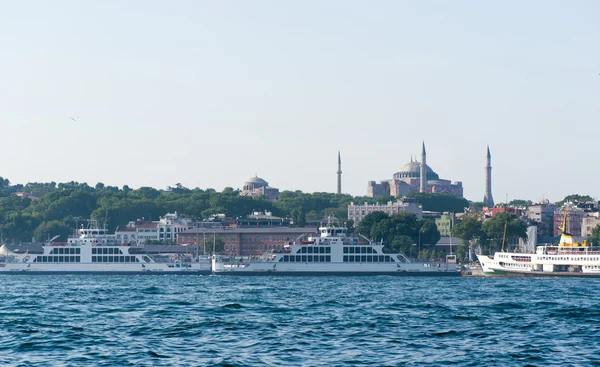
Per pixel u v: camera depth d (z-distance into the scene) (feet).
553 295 596.70
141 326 385.09
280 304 507.71
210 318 421.59
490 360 295.07
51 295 593.42
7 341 337.72
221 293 615.98
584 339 345.51
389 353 308.60
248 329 375.04
